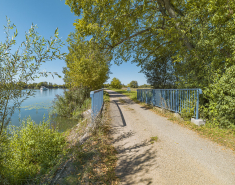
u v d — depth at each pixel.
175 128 5.24
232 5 4.66
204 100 5.76
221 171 2.67
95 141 4.05
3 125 2.17
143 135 4.68
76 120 9.47
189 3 6.15
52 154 3.89
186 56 6.83
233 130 4.41
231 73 4.47
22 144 4.02
